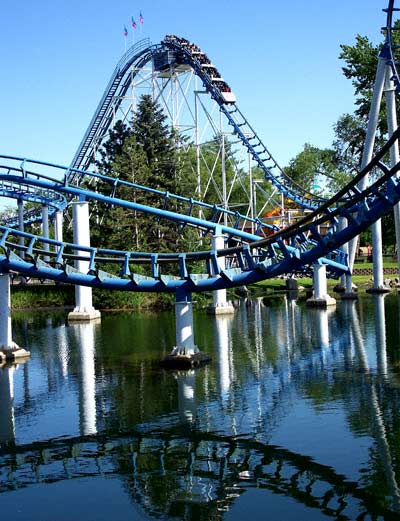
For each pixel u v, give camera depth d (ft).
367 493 37.55
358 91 230.27
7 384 72.95
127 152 212.43
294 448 45.62
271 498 37.65
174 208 226.58
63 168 138.51
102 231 214.28
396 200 63.67
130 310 173.99
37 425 54.90
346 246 163.73
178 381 69.92
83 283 84.23
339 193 66.59
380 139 243.81
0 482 42.04
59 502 38.52
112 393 65.67
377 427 49.19
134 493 39.40
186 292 81.05
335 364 75.20
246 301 182.70
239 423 52.49
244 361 80.59
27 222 233.76
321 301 149.48
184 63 222.69
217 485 39.93
